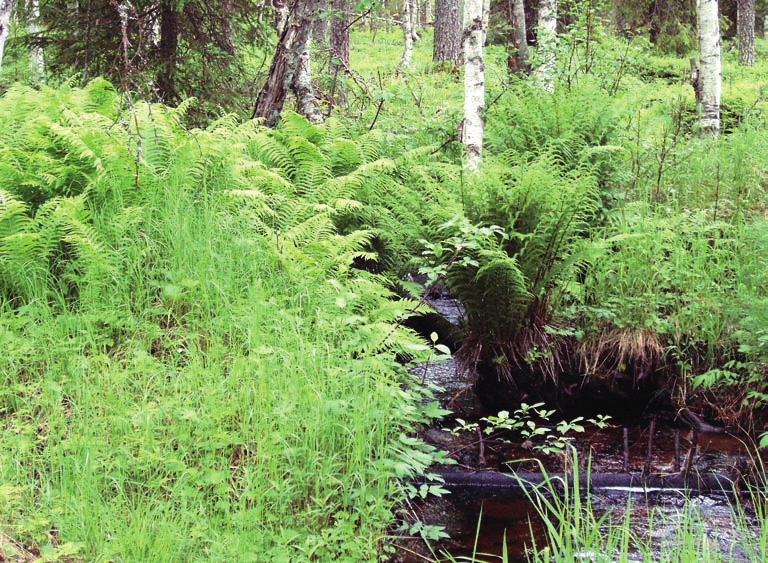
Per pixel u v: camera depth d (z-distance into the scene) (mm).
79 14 8227
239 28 9164
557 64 8945
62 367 3805
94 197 4875
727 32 24828
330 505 3299
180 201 4895
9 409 3613
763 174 6980
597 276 5766
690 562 2943
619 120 6984
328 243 4863
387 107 8664
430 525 3682
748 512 3873
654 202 6688
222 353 4039
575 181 5199
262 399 3643
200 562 2744
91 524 2811
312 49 9523
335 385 3783
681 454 4543
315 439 3479
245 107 9125
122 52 7977
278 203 5387
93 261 4250
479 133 6789
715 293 5543
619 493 4117
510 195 5188
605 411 5238
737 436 4820
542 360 5488
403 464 3465
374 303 4766
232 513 3131
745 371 5117
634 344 5422
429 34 27469
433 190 5582
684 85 11938
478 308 5414
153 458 3186
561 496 4047
